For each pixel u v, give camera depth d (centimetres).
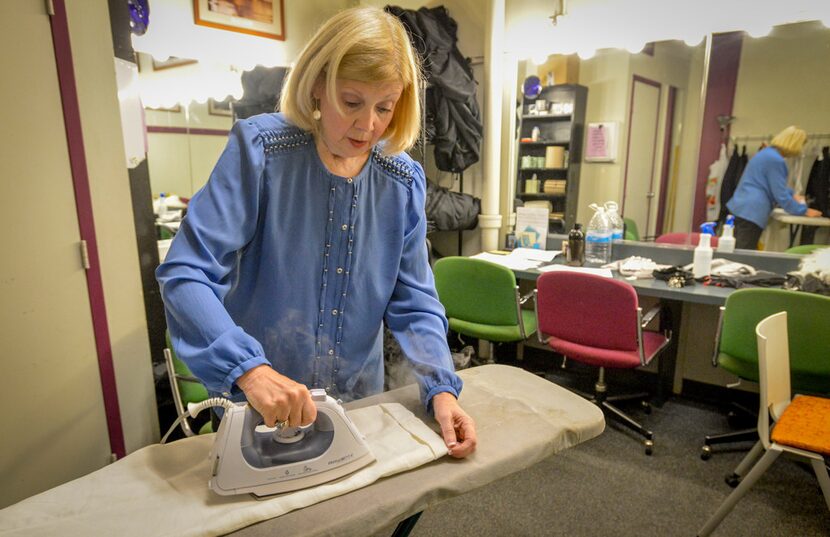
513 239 303
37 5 131
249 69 274
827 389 180
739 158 246
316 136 81
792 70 227
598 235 265
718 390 251
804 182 233
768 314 175
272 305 86
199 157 275
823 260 210
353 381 98
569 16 264
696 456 204
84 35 144
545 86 286
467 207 292
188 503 65
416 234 95
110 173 156
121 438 168
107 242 157
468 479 74
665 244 263
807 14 217
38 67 132
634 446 211
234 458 67
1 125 125
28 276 134
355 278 90
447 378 87
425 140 267
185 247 73
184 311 68
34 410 140
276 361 90
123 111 169
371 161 86
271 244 81
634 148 270
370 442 79
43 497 66
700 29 238
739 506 173
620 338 197
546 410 91
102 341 158
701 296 201
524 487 185
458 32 295
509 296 223
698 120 252
